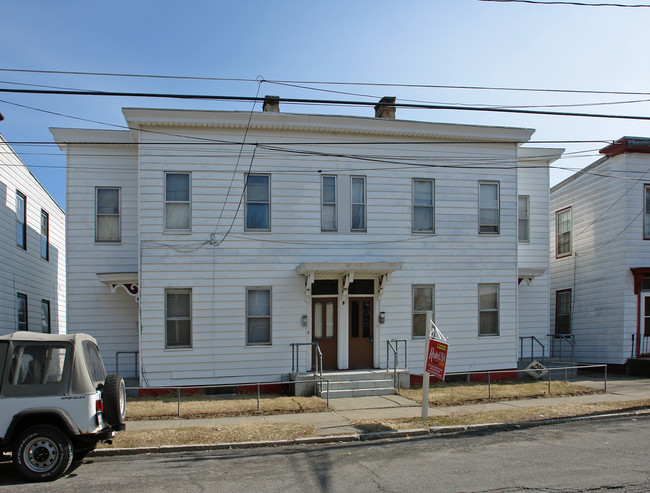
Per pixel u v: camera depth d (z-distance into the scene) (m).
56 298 24.83
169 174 16.55
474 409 13.41
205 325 16.36
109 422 8.91
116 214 17.72
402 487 7.54
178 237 16.38
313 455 9.54
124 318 17.59
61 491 7.55
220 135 16.72
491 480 7.79
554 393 15.53
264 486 7.70
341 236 17.30
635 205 20.47
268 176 17.02
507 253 18.53
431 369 12.09
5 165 18.16
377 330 17.47
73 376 8.51
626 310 20.23
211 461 9.23
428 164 18.05
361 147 17.58
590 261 22.28
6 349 8.42
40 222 22.31
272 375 16.61
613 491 7.23
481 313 18.31
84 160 17.67
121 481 8.03
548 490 7.30
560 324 24.31
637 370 19.67
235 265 16.62
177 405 13.91
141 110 15.95
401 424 11.63
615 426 11.66
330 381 15.86
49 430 8.18
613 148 20.55
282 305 16.81
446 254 18.03
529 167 20.53
